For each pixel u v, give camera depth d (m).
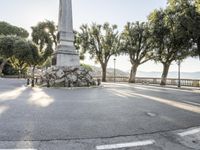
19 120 5.89
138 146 4.17
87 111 7.48
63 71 18.88
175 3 21.48
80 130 5.10
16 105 8.28
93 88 18.00
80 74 19.67
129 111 7.69
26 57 38.34
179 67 25.31
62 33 20.88
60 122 5.80
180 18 19.83
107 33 38.38
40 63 45.56
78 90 15.58
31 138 4.41
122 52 34.19
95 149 3.95
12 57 40.94
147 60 32.12
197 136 4.92
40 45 45.28
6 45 37.47
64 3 21.16
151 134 4.97
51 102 9.29
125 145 4.20
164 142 4.45
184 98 12.12
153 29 25.22
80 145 4.11
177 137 4.82
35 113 6.88
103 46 38.59
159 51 27.16
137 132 5.09
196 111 8.02
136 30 31.88
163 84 27.14
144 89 18.41
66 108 7.94
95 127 5.41
